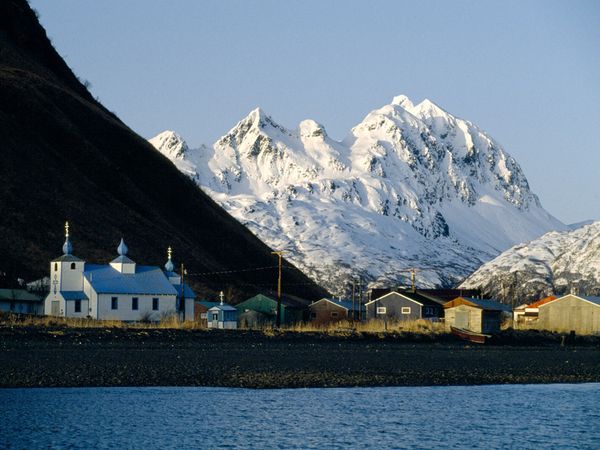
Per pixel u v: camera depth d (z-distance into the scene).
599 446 69.75
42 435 67.31
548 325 198.38
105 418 73.00
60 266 149.00
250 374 95.56
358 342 139.50
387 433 71.81
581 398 89.19
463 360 119.25
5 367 91.44
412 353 126.00
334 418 76.12
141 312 151.25
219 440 68.12
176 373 93.75
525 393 91.69
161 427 71.06
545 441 70.81
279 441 68.50
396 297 196.12
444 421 76.44
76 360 98.56
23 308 148.62
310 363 106.56
